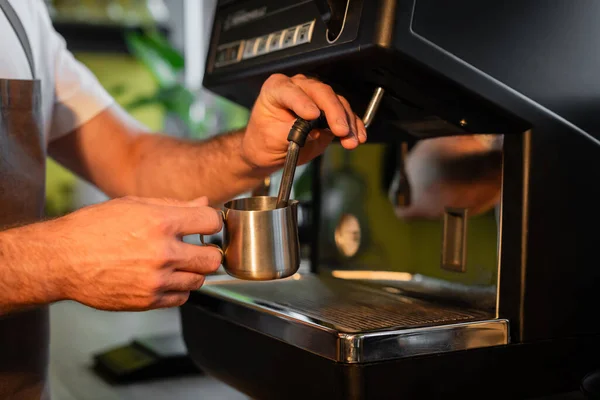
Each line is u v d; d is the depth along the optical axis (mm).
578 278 750
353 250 985
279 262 649
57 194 2896
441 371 681
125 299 646
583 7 733
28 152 876
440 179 851
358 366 637
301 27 753
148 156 1069
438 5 647
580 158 742
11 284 645
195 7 3012
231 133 979
